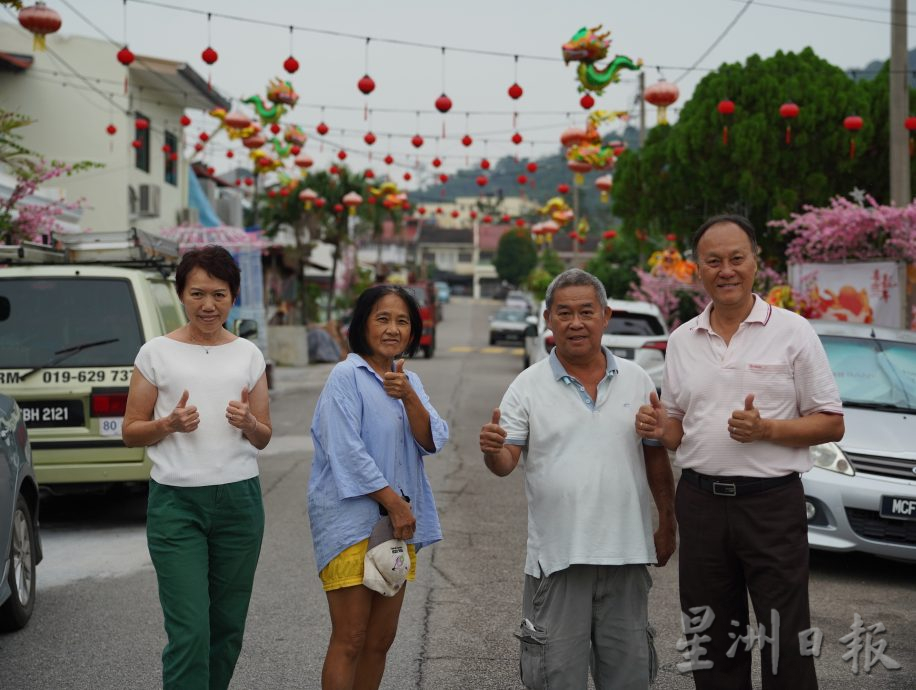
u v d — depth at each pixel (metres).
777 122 17.34
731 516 3.82
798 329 3.82
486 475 10.66
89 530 8.23
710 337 3.88
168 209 26.23
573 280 3.79
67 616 5.84
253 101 13.81
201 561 4.00
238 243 20.80
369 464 3.79
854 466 6.72
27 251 8.45
